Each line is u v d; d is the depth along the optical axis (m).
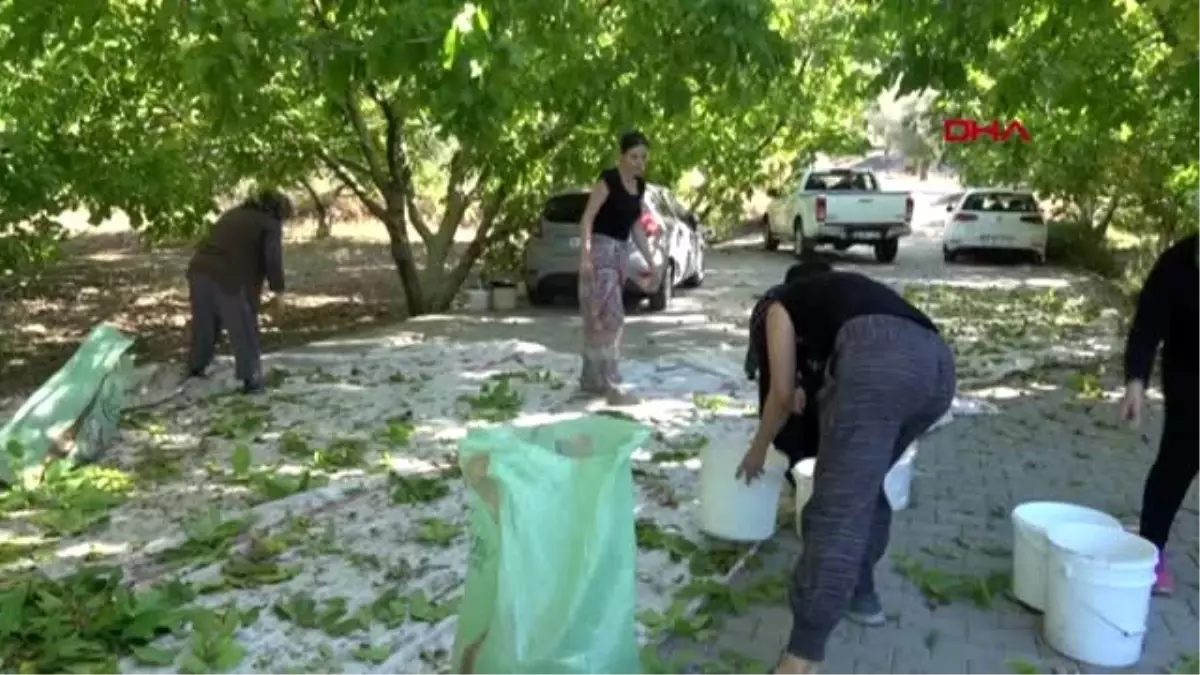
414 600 4.15
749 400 7.81
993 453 6.63
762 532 4.93
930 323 3.60
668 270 13.72
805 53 17.17
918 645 4.00
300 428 6.97
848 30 14.07
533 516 2.87
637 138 7.19
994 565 4.81
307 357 9.42
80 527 5.12
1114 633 3.82
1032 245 20.73
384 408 7.51
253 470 6.03
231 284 7.79
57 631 3.76
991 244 20.83
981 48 7.31
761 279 17.62
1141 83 9.95
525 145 13.03
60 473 5.75
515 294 13.95
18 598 3.90
